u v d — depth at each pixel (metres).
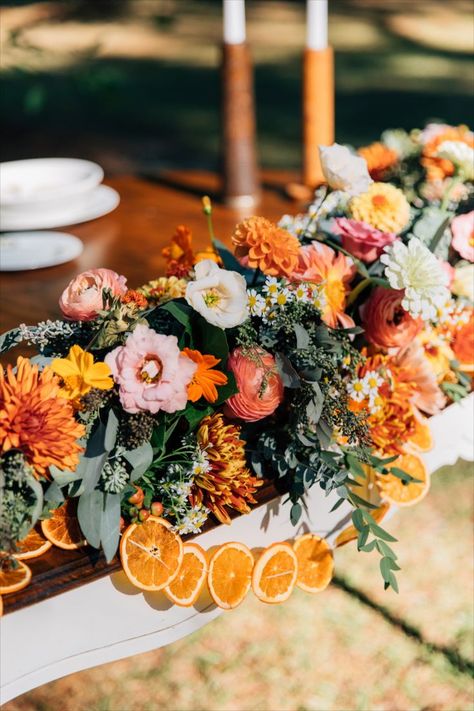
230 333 1.26
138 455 1.15
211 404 1.22
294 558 1.31
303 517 1.40
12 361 1.55
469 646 2.42
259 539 1.34
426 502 3.04
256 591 1.28
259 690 2.29
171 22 4.18
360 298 1.46
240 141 2.23
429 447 1.47
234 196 2.27
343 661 2.38
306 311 1.30
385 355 1.45
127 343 1.11
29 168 2.20
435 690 2.28
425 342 1.54
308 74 2.21
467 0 12.55
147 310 1.26
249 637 2.47
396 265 1.32
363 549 1.27
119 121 7.40
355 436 1.29
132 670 2.37
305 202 2.28
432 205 1.80
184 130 7.25
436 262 1.34
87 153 6.58
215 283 1.17
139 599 1.21
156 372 1.12
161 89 8.50
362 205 1.55
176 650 2.44
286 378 1.24
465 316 1.57
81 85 3.03
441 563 2.73
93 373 1.11
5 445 1.04
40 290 1.82
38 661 1.14
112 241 2.05
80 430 1.07
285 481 1.33
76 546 1.17
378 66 9.46
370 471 1.46
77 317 1.21
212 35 10.62
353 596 2.60
